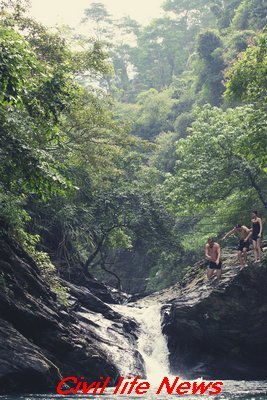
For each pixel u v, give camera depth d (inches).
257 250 925.2
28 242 906.1
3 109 713.0
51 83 719.1
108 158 1381.6
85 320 922.1
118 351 892.6
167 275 1809.8
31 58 642.8
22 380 634.2
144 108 3223.4
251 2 2711.6
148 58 4069.9
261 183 1318.9
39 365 641.0
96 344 851.4
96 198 1370.6
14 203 746.8
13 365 626.2
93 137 1321.4
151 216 1418.6
